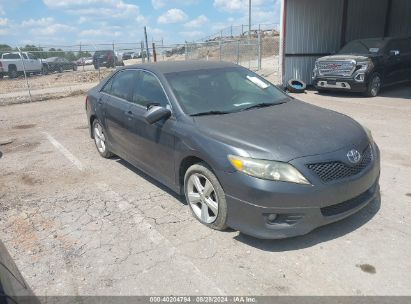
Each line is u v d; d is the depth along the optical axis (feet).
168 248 11.65
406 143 21.65
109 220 13.62
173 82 14.76
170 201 14.87
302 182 10.47
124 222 13.41
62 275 10.66
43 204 15.28
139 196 15.52
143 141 15.34
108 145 19.52
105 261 11.18
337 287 9.66
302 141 11.34
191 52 79.15
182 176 13.67
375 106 33.81
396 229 12.14
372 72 38.50
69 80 74.18
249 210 10.86
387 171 17.28
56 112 37.14
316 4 46.44
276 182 10.46
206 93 14.62
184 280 10.18
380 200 14.19
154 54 70.13
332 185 10.71
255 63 84.23
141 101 15.88
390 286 9.61
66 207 14.89
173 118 13.58
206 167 12.17
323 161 10.82
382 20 58.29
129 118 16.22
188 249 11.55
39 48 56.29
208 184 12.23
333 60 39.91
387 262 10.53
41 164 20.43
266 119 13.03
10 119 34.58
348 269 10.31
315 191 10.50
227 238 12.02
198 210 13.12
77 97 48.14
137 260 11.14
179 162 13.23
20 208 15.03
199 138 12.22
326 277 10.04
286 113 13.73
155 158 14.79
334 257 10.84
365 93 39.24
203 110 13.78
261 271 10.40
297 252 11.14
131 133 16.24
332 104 35.42
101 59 88.22
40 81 74.79
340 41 51.24
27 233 13.05
